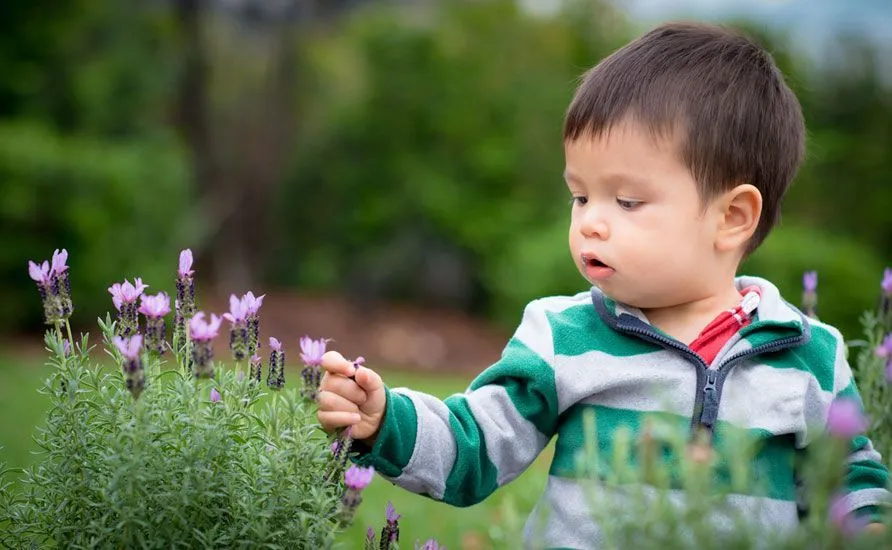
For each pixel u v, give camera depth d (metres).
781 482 2.12
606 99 2.16
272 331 11.19
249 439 2.07
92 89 11.10
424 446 2.10
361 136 13.03
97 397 2.11
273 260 13.65
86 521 2.01
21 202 9.05
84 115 11.16
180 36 13.34
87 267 9.34
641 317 2.21
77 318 9.48
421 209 12.62
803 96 11.96
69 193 9.23
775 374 2.19
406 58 12.90
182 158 11.34
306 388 1.97
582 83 2.29
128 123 11.45
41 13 10.92
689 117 2.13
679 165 2.12
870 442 2.31
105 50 11.48
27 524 2.09
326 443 2.06
